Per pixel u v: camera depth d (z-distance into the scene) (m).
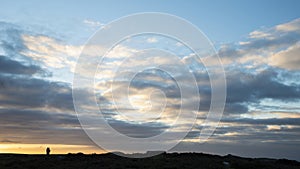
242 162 44.88
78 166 41.34
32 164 43.03
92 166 41.25
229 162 45.78
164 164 42.47
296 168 44.28
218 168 41.25
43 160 46.38
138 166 40.94
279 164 46.84
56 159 47.34
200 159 47.06
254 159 50.56
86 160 46.22
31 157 50.53
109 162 44.03
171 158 47.94
